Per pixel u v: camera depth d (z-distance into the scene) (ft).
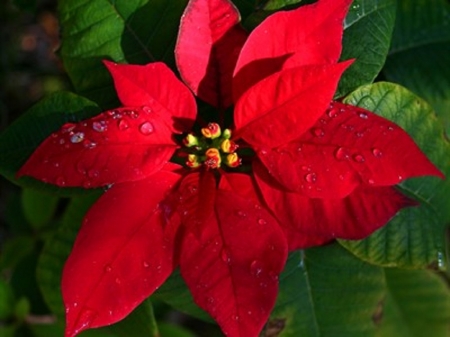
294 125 1.11
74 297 1.03
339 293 1.43
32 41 2.69
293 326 1.43
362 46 1.26
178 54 1.16
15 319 1.83
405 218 1.32
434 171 1.05
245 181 1.16
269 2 1.22
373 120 1.10
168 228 1.10
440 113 1.61
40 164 1.06
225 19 1.15
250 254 1.08
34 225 1.94
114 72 1.10
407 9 1.60
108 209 1.09
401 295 1.86
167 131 1.15
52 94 1.27
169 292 1.34
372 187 1.12
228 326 1.04
